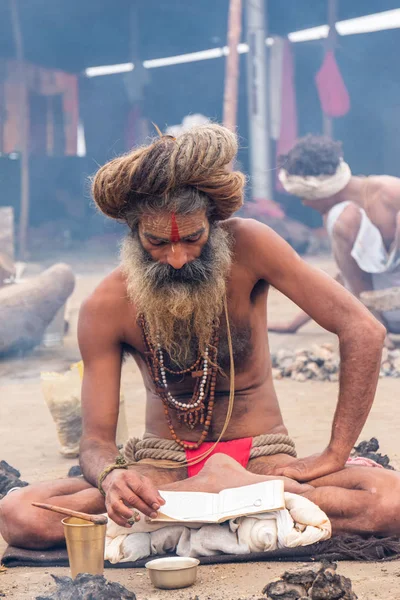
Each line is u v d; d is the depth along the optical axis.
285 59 22.05
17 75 26.81
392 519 3.37
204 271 3.43
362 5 25.11
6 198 29.45
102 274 19.92
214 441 3.81
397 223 8.37
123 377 8.66
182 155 3.24
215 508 3.38
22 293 9.45
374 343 3.56
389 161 27.23
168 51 30.53
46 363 9.21
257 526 3.37
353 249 8.56
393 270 8.52
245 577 3.17
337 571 3.20
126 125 29.83
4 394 7.76
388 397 6.94
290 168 8.61
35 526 3.53
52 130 29.34
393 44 26.06
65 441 5.40
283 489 3.38
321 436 5.65
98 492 3.61
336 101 21.20
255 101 21.39
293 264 3.67
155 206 3.30
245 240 3.69
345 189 8.63
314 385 7.73
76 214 29.42
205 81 30.61
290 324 10.10
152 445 3.84
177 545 3.48
